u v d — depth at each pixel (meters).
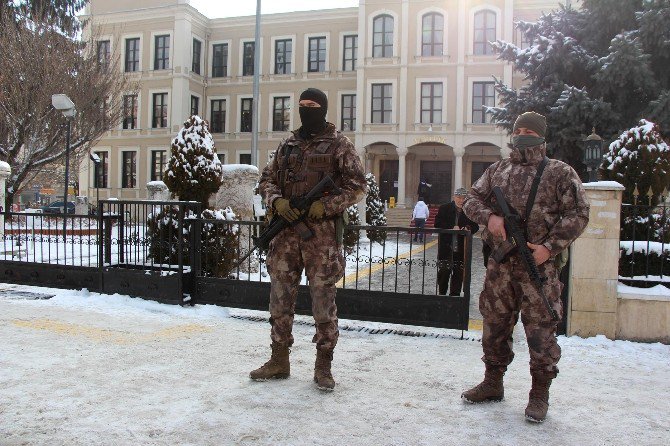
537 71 15.41
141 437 2.91
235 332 5.29
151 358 4.34
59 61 17.73
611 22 14.69
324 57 34.56
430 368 4.34
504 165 3.53
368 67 31.62
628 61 13.34
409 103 31.16
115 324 5.42
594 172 8.34
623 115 14.46
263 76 35.53
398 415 3.32
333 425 3.14
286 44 35.31
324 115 3.82
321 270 3.73
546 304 3.17
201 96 36.44
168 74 34.56
